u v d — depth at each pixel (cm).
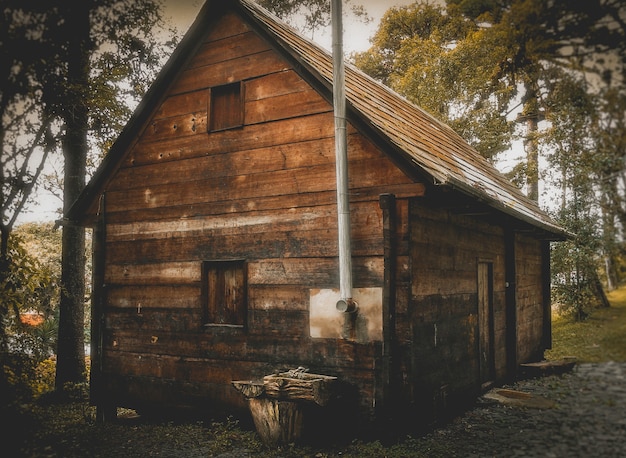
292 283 714
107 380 873
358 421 644
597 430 415
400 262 636
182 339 808
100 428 796
